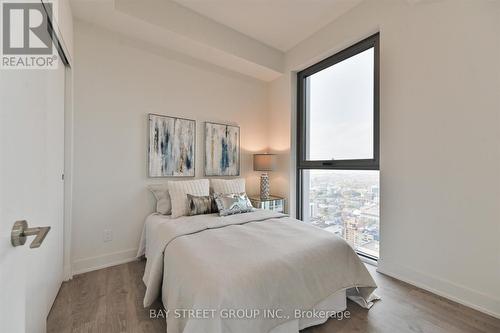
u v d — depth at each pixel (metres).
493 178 1.56
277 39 3.04
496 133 1.55
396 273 2.08
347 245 1.67
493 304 1.55
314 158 3.15
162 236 1.81
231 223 2.02
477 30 1.63
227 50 2.77
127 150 2.43
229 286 1.09
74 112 2.13
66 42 1.79
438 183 1.83
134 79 2.48
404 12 2.03
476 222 1.64
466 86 1.68
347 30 2.51
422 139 1.92
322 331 1.41
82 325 1.45
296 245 1.53
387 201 2.16
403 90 2.04
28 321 1.12
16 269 0.60
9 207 0.59
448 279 1.77
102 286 1.92
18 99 0.72
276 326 1.21
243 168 3.43
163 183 2.66
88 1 1.94
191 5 2.41
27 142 0.82
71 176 2.04
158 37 2.45
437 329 1.43
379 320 1.52
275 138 3.56
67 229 2.01
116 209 2.37
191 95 2.90
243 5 2.41
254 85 3.53
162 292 1.59
